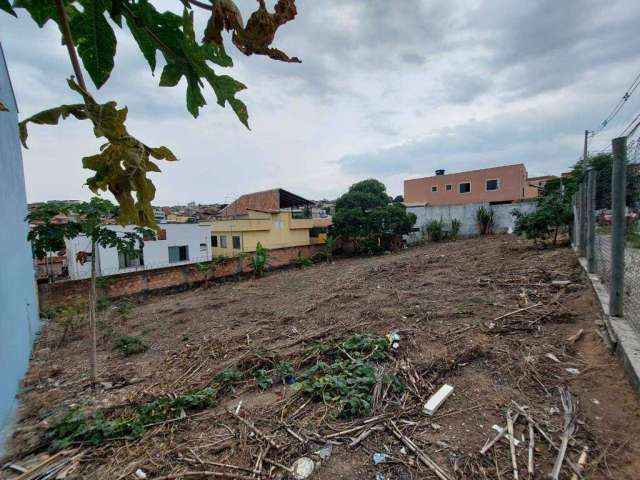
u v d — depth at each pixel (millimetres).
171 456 1982
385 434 2004
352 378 2621
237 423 2281
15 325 3385
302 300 6516
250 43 691
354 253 16203
